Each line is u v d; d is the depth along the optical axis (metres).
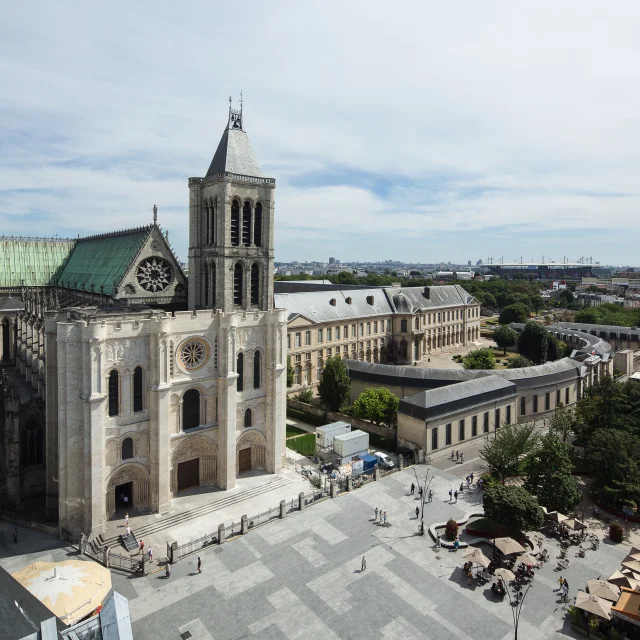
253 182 73.25
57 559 52.75
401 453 82.44
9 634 25.91
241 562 52.59
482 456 80.25
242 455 72.75
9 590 30.28
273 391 72.06
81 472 56.78
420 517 61.88
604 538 57.78
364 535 57.81
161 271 78.44
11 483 63.62
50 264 104.88
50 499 61.28
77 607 39.66
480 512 62.72
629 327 181.38
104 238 93.00
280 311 71.69
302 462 78.56
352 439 77.31
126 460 60.19
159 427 60.28
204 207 75.12
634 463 62.69
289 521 60.84
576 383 109.31
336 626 43.56
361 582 49.41
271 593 47.72
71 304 85.31
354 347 137.75
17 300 95.06
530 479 62.84
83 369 55.12
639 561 48.56
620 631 42.47
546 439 66.31
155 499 61.25
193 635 42.38
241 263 73.81
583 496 68.06
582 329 181.12
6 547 54.94
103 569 44.81
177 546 52.69
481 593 47.94
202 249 75.62
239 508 63.81
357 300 142.38
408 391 101.00
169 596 47.19
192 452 67.25
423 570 51.38
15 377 85.50
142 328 59.69
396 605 46.22
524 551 50.81
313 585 48.91
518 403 98.25
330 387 98.25
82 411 55.81
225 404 66.38
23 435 65.88
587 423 78.88
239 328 68.88
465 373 100.38
